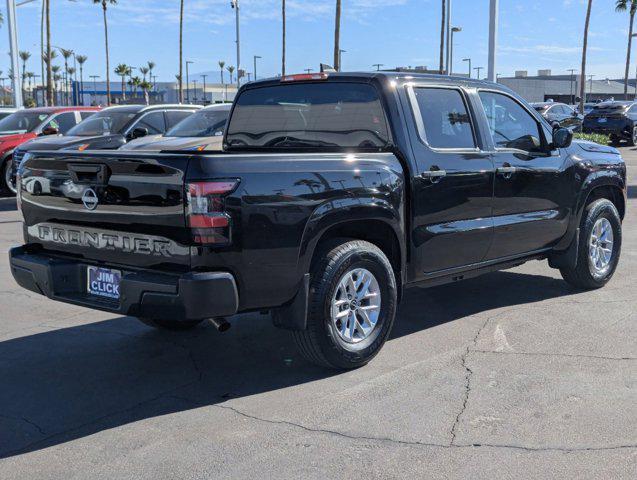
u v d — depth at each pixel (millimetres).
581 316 5770
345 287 4516
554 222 6113
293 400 4133
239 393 4273
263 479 3221
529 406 3957
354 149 5059
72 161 4273
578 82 103938
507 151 5656
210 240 3816
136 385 4445
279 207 4074
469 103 5434
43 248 4688
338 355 4465
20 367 4797
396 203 4719
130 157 3980
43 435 3742
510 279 7223
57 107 16047
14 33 27250
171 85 129750
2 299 6609
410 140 4895
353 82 5062
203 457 3445
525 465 3289
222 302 3869
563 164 6168
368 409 3971
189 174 3801
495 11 16562
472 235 5328
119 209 4105
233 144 5855
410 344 5125
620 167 6898
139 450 3537
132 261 4117
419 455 3412
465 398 4094
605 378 4355
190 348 5172
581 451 3416
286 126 5473
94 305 4238
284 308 4328
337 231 4648
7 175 14773
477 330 5438
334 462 3361
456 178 5148
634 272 7395
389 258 4957
